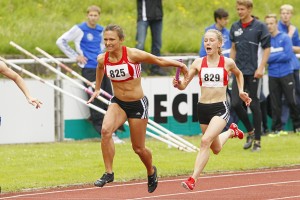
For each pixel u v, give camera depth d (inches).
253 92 1147.3
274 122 1353.3
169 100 1331.2
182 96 1341.0
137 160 1052.5
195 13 1695.4
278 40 1328.7
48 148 1173.1
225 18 1278.3
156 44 1369.3
